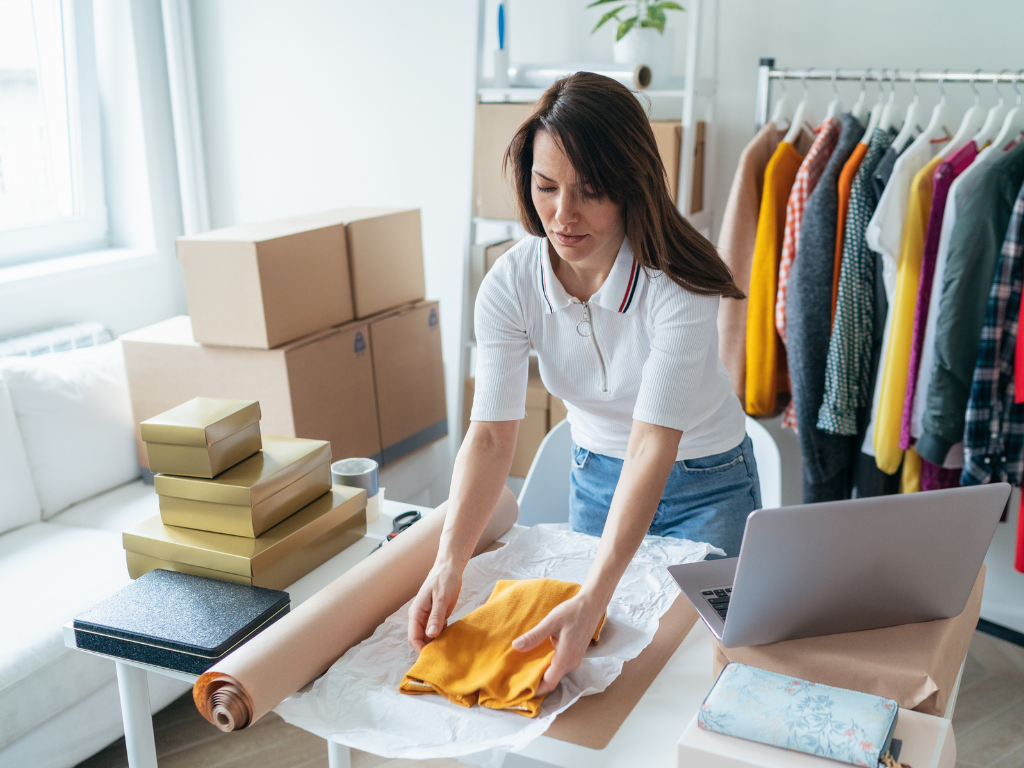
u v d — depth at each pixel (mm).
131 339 2166
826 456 2107
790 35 2369
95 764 1799
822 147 2066
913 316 1936
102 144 3023
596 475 1389
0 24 2627
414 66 2840
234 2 3055
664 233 1058
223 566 1173
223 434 1234
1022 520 1907
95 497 2254
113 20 2889
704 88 2283
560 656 875
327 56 2967
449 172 2881
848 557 816
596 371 1229
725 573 994
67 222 2893
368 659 961
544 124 977
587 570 1136
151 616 1046
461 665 912
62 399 2182
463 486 1145
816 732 736
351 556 1329
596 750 812
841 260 1999
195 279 1993
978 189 1774
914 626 902
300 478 1302
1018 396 1795
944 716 883
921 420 1949
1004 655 2164
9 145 2732
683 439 1318
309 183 3125
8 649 1574
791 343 2061
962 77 1979
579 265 1144
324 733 858
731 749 745
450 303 2994
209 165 3270
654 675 927
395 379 2338
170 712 1987
